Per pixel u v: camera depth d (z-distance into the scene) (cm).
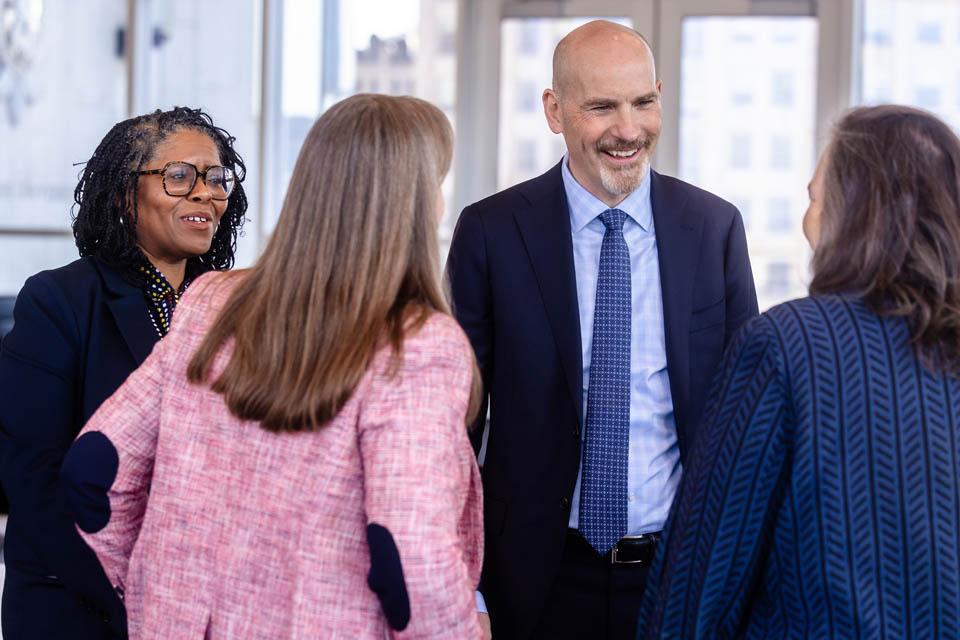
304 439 128
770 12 477
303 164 134
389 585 120
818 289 129
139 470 140
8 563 167
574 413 194
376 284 130
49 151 455
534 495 196
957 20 462
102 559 141
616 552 193
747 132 482
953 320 121
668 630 127
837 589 118
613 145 195
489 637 191
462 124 502
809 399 121
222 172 184
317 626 125
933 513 118
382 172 132
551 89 211
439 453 124
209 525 131
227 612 129
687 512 128
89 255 181
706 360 198
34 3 447
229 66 492
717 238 205
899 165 124
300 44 504
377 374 127
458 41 498
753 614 129
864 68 470
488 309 205
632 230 201
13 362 164
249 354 130
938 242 122
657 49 486
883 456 119
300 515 127
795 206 480
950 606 118
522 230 203
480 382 136
